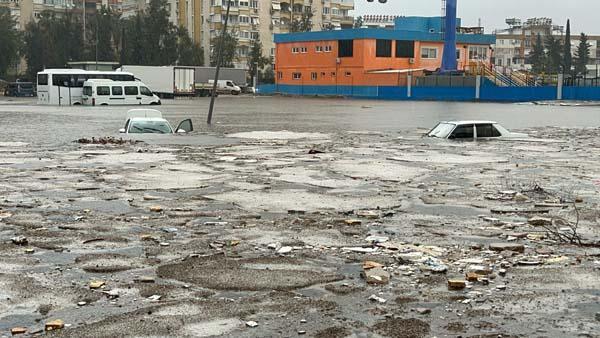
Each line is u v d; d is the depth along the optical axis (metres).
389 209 10.52
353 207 10.68
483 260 7.36
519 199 11.41
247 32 113.12
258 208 10.55
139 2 131.25
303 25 113.69
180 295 6.15
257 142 23.44
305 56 92.00
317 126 32.84
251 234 8.67
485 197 11.66
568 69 128.12
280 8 118.25
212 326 5.36
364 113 46.00
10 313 5.66
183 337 5.14
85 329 5.29
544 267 7.09
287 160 17.56
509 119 39.81
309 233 8.73
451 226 9.23
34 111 47.06
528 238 8.48
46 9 120.25
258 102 67.50
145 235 8.52
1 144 21.98
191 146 21.64
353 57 85.19
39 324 5.41
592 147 22.12
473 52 90.44
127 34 107.38
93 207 10.52
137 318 5.54
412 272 6.89
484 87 72.06
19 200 11.09
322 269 7.02
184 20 117.38
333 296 6.13
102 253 7.64
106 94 58.53
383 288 6.35
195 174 14.60
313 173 14.91
